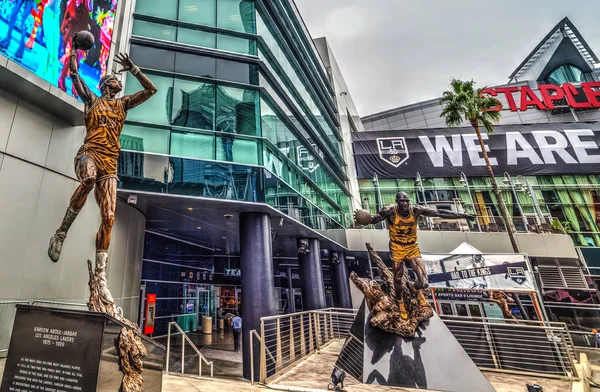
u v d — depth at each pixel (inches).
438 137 1197.1
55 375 124.0
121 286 368.8
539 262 799.7
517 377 319.0
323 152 784.9
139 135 391.9
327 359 380.2
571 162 1106.1
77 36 178.4
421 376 225.8
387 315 253.6
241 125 448.8
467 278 389.4
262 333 285.0
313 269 601.6
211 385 249.8
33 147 290.8
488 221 890.1
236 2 535.5
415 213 258.4
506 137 1174.3
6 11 256.7
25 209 276.4
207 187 387.9
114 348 134.2
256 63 502.0
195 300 670.5
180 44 464.4
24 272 267.6
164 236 593.6
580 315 703.7
